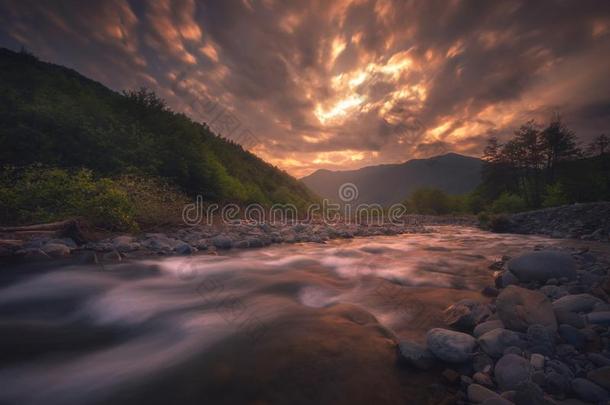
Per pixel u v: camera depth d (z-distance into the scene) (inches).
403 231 563.5
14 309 144.7
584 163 1090.7
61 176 312.5
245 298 163.2
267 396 79.4
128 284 183.9
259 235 384.2
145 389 84.0
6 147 352.5
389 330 119.0
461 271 231.6
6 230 243.1
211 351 103.4
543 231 498.9
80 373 92.9
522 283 169.2
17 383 87.7
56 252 230.7
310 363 94.3
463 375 88.6
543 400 70.8
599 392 74.8
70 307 149.3
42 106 413.1
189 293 171.5
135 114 628.7
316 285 189.9
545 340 97.0
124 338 118.8
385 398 79.0
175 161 555.8
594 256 235.3
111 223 307.7
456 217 1063.6
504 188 1393.9
